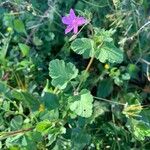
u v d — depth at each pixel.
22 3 0.38
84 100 0.31
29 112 0.35
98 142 0.35
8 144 0.32
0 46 0.38
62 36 0.38
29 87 0.36
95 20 0.38
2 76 0.36
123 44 0.36
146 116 0.35
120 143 0.35
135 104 0.34
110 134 0.35
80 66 0.38
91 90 0.37
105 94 0.36
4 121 0.35
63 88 0.32
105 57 0.32
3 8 0.40
